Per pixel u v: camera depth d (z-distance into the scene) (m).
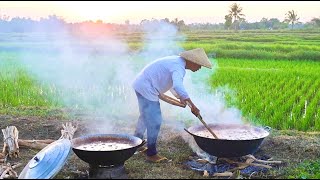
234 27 101.12
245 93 13.68
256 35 61.44
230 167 6.20
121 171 5.95
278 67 22.36
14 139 6.98
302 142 7.30
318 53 28.45
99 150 5.50
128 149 5.50
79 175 5.99
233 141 5.68
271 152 7.09
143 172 6.14
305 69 20.72
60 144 5.66
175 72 6.17
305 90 14.57
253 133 6.46
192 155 6.98
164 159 6.63
